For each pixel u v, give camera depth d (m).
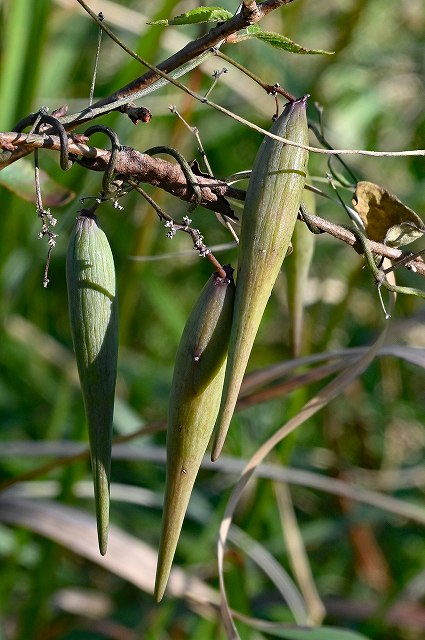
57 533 0.60
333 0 0.95
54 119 0.40
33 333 0.83
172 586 0.61
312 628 0.51
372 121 0.93
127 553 0.61
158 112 0.77
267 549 0.75
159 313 0.79
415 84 0.94
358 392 0.87
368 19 0.93
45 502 0.61
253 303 0.38
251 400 0.52
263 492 0.66
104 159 0.40
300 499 0.83
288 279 0.46
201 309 0.39
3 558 0.72
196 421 0.39
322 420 0.85
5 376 0.83
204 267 0.90
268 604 0.69
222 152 0.87
